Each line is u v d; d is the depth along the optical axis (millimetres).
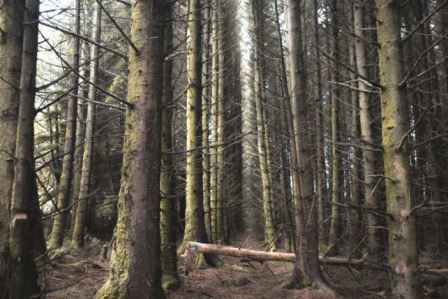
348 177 16766
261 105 16531
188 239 10852
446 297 7098
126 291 4477
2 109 3990
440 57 11453
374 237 9391
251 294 7543
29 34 4055
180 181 12562
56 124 16266
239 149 26875
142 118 4715
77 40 12727
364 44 10125
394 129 3732
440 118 11227
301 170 7961
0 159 3926
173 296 7074
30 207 3945
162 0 5062
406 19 10898
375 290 7457
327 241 17625
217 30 16188
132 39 4879
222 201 20000
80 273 8344
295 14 8477
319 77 14242
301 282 7645
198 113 11008
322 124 16062
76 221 13797
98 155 18281
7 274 3723
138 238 4566
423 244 13102
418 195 9656
